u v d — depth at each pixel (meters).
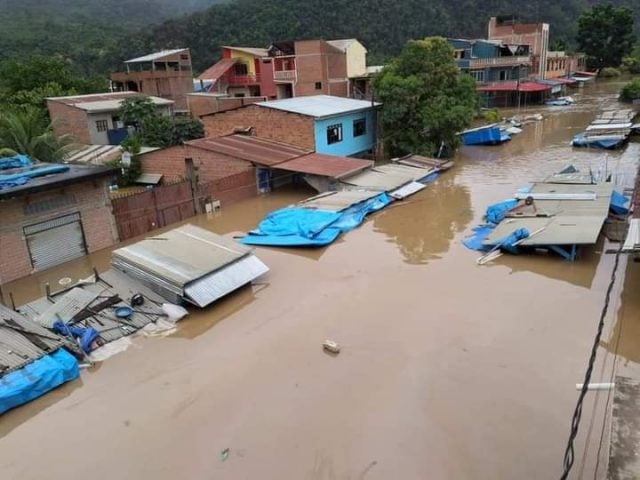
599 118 42.72
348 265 16.78
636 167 28.56
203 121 31.05
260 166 24.83
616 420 6.36
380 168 27.73
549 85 64.06
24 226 16.19
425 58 32.81
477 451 8.82
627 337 11.98
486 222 20.22
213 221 21.92
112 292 14.08
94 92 49.75
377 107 32.22
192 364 11.62
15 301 14.95
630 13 87.25
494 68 64.19
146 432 9.56
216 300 14.62
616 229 18.12
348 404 10.09
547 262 16.23
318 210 20.95
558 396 10.09
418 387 10.51
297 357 11.73
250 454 8.94
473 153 35.56
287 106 29.28
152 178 27.39
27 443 9.44
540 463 8.51
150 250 15.52
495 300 13.97
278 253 18.02
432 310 13.57
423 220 21.08
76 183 17.14
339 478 8.39
